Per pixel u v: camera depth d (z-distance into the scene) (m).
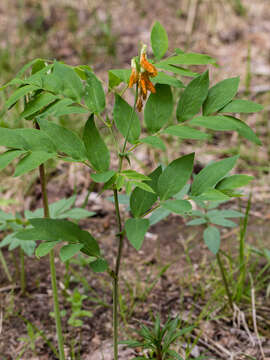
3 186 3.56
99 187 3.59
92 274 2.80
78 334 2.38
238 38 5.92
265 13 6.63
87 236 1.38
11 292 2.59
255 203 3.43
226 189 1.41
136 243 1.25
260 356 2.21
